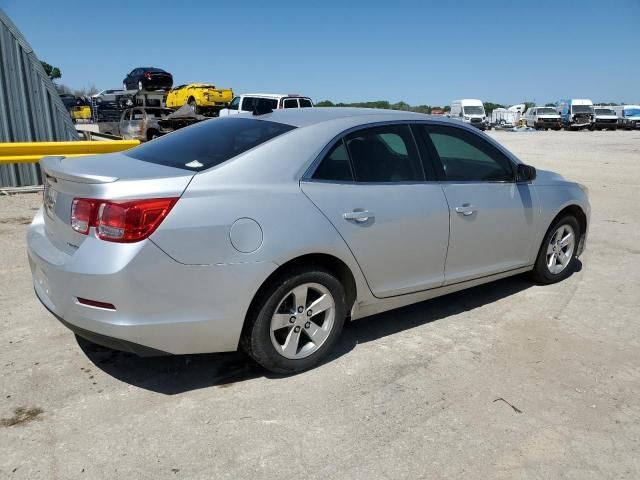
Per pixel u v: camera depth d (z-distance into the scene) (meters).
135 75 31.69
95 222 2.87
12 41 9.37
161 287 2.87
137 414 2.99
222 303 3.02
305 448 2.75
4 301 4.49
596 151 22.20
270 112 4.02
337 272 3.61
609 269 5.85
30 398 3.11
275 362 3.32
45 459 2.61
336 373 3.49
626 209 9.33
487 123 56.00
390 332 4.12
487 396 3.28
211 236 2.95
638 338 4.15
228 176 3.11
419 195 3.86
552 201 4.91
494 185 4.43
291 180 3.30
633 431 2.99
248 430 2.88
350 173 3.59
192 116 22.23
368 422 2.98
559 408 3.18
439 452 2.76
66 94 44.38
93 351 3.68
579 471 2.66
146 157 3.53
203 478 2.52
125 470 2.55
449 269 4.17
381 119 3.90
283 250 3.13
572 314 4.57
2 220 7.18
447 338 4.05
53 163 3.44
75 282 2.87
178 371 3.46
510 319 4.43
